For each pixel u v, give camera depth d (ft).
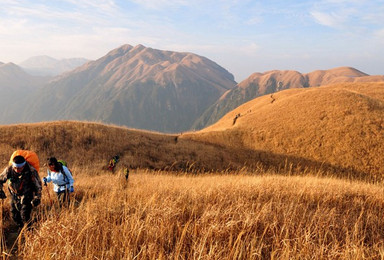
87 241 11.16
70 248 10.33
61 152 90.58
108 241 12.10
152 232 12.14
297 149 135.95
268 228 13.41
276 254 11.27
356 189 25.64
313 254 11.01
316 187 24.26
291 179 30.99
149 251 10.39
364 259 10.90
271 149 140.77
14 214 14.71
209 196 18.45
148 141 119.65
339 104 155.53
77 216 13.04
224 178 34.94
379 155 120.98
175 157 112.57
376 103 156.97
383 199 21.71
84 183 30.42
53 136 97.04
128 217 13.28
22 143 89.40
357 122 139.13
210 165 115.24
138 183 29.25
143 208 14.48
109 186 28.09
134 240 11.73
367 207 20.38
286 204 17.76
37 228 13.61
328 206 19.48
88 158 90.99
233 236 12.44
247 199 18.56
